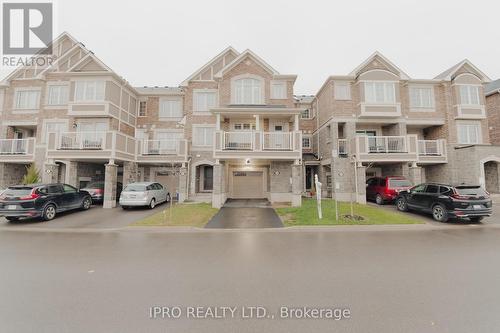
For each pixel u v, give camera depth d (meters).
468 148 18.16
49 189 12.23
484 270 5.39
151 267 5.65
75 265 5.79
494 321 3.52
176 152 19.80
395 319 3.57
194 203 17.58
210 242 7.95
